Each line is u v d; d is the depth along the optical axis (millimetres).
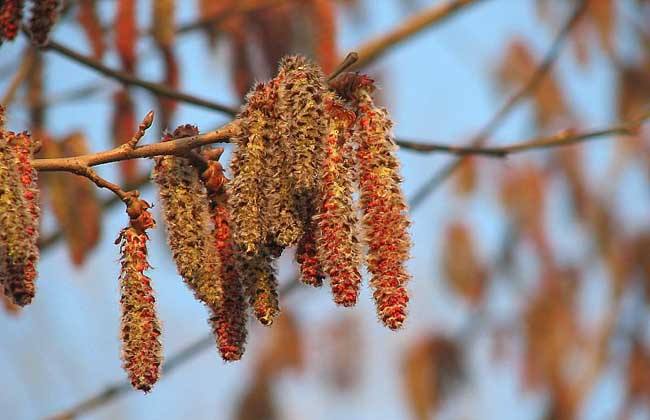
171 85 9633
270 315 5816
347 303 5516
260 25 10562
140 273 5816
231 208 5684
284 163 5641
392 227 5609
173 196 6000
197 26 10641
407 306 5562
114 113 9562
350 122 5691
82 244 9016
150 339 5750
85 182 9047
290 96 5676
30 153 5840
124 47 9312
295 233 5617
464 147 9898
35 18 6879
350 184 5617
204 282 5895
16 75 10008
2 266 5500
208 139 6047
